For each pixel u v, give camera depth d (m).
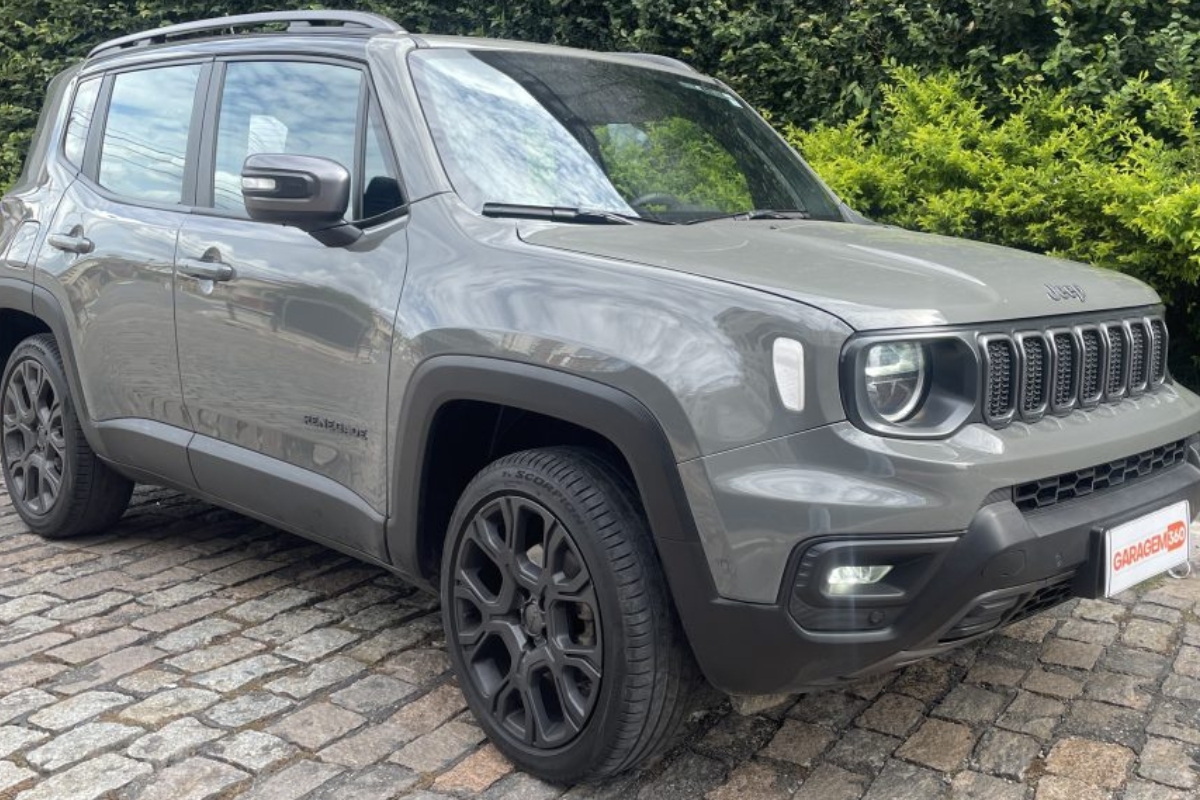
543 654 2.71
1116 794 2.67
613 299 2.57
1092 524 2.51
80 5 8.30
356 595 3.93
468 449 3.06
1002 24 5.94
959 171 5.66
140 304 3.83
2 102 8.74
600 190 3.25
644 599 2.53
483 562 2.93
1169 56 5.50
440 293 2.88
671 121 3.72
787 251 2.80
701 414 2.39
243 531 4.66
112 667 3.34
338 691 3.20
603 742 2.59
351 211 3.26
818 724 3.03
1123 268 5.24
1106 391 2.76
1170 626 3.62
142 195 4.02
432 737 2.96
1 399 4.66
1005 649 3.46
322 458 3.25
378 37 3.39
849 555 2.27
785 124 6.64
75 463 4.29
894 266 2.71
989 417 2.44
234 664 3.37
